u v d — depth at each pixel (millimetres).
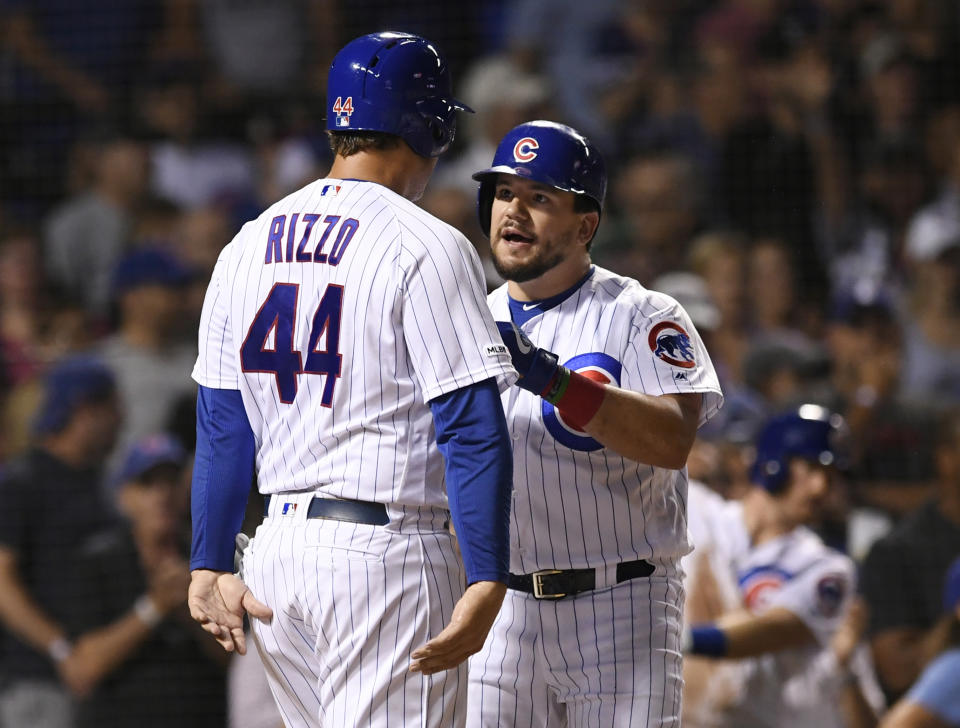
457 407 7875
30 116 27375
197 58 28422
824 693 14141
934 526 17656
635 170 25453
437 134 8641
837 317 21922
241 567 8742
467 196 24359
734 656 13461
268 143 27484
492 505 7762
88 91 27875
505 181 9609
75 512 17594
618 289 9938
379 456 8016
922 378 23109
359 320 8000
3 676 17062
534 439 9664
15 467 17938
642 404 8969
